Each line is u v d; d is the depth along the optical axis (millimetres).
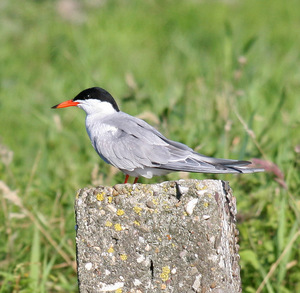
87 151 12219
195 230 5863
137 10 29266
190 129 11711
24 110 17062
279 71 19828
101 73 18391
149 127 7945
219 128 11648
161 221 5922
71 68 19562
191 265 5879
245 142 10047
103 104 8781
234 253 6586
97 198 6043
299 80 18594
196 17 28906
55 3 27594
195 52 21859
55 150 13570
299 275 8648
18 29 25125
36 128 16219
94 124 8469
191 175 9648
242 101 13203
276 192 9648
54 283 8867
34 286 8453
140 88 12586
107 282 6020
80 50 18219
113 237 6004
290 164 10141
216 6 31203
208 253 5855
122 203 5992
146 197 5957
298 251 8891
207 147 11180
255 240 9133
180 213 5895
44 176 11430
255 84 14570
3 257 9273
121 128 7980
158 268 5938
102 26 26078
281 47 24125
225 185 6359
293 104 15688
